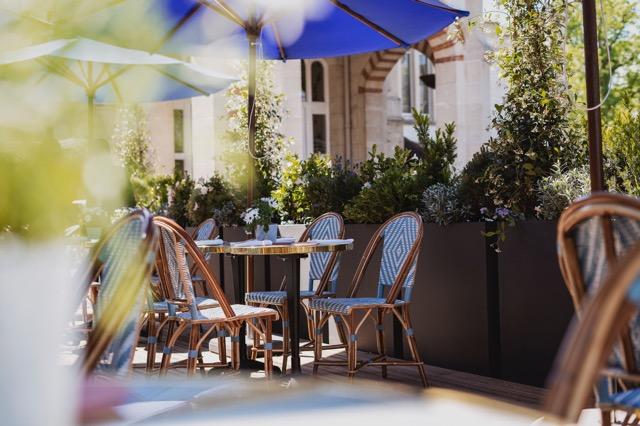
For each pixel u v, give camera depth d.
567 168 4.62
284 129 11.30
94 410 0.91
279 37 6.51
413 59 19.66
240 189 7.86
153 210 8.91
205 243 4.95
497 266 4.68
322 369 5.17
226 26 6.27
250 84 5.88
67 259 1.04
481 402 0.90
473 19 5.31
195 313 3.98
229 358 5.65
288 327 5.03
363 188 5.79
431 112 20.16
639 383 1.89
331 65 17.41
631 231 1.68
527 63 4.81
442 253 4.97
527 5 4.86
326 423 0.82
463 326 4.85
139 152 11.70
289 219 6.99
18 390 0.88
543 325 4.36
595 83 3.62
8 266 0.96
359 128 17.44
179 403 1.18
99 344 1.36
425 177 5.44
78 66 7.93
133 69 7.84
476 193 4.81
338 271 5.31
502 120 4.80
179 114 15.88
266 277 6.68
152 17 5.82
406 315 4.48
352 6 5.61
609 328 0.85
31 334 0.96
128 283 1.41
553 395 0.87
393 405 0.89
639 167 4.28
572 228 1.71
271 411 0.88
